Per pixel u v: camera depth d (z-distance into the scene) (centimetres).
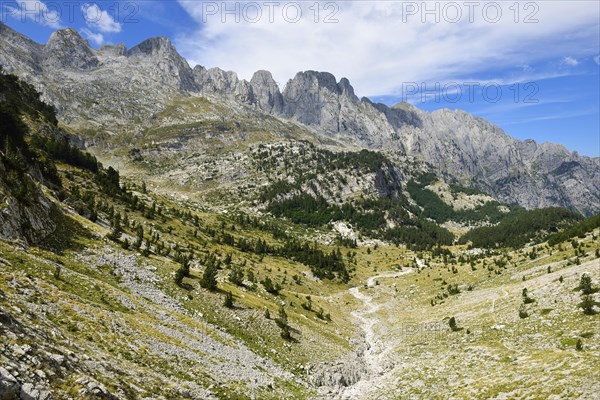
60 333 3500
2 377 2156
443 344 9044
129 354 4103
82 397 2527
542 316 8669
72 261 6725
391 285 19038
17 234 6241
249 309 8444
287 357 7106
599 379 4897
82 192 15088
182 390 3803
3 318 2859
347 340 9981
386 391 6719
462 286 15562
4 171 7400
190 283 8406
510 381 5738
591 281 9362
